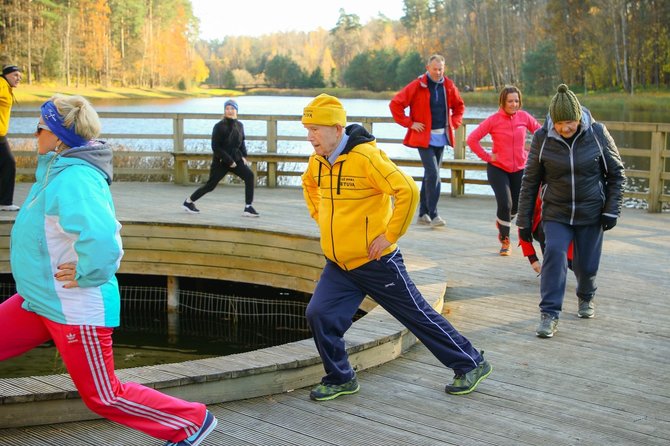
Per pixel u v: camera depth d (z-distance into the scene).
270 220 8.10
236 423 3.42
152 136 11.23
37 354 6.29
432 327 3.65
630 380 4.01
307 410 3.57
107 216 2.70
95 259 2.65
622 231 8.08
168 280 7.56
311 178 3.67
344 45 110.31
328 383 3.71
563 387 3.90
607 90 52.38
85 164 2.74
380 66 85.06
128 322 7.40
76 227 2.65
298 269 6.90
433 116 7.89
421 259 6.15
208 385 3.56
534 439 3.30
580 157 4.60
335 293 3.59
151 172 11.19
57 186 2.70
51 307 2.75
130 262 7.38
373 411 3.57
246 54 128.62
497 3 65.25
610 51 52.38
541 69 55.62
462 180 10.40
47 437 3.22
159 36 92.12
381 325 4.39
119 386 2.89
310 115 3.39
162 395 2.94
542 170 4.78
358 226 3.44
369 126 10.80
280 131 25.33
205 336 6.99
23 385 3.38
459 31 70.25
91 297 2.77
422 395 3.77
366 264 3.51
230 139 8.07
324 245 3.54
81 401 3.36
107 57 77.81
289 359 3.79
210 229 7.25
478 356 3.79
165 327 7.25
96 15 76.12
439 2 86.25
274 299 7.86
